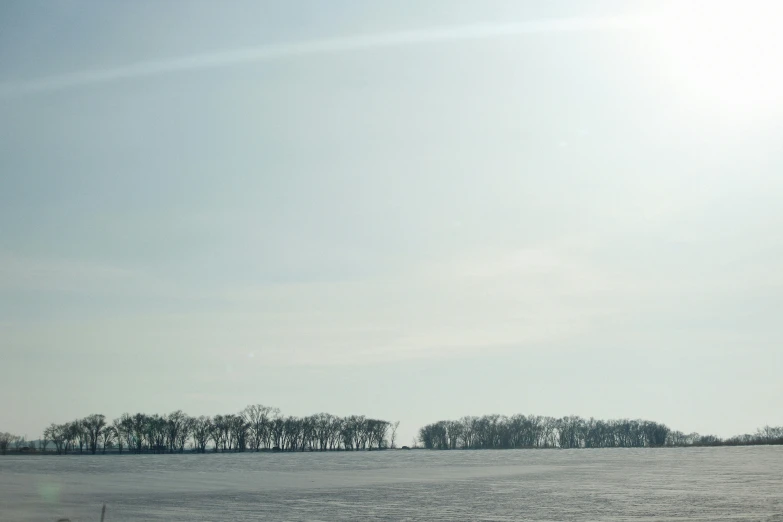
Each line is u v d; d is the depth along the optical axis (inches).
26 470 6348.4
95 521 2436.0
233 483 4347.9
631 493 3255.4
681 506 2696.9
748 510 2536.9
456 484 4084.6
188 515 2613.2
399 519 2460.6
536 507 2778.1
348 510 2751.0
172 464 7854.3
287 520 2452.0
